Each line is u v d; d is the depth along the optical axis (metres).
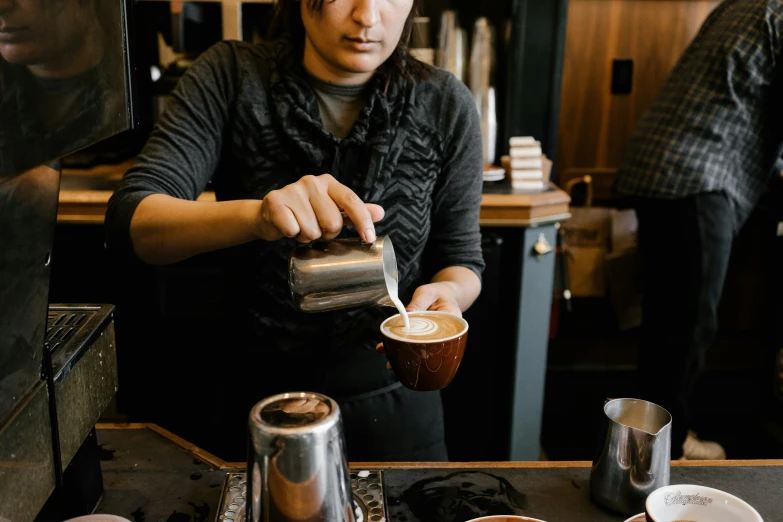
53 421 0.70
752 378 3.11
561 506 0.88
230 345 1.38
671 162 2.23
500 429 2.37
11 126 0.53
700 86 2.20
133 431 1.06
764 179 2.29
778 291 2.73
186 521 0.85
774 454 2.64
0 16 0.50
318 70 1.21
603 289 2.88
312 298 0.95
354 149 1.21
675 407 2.35
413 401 1.33
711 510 0.75
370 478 0.92
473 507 0.88
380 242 0.95
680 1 2.96
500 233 2.21
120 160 2.43
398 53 1.25
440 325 0.99
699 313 2.26
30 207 0.61
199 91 1.21
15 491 0.62
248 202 0.99
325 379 1.26
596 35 2.99
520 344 2.27
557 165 3.12
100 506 0.87
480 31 2.41
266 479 0.65
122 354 2.20
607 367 3.09
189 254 1.08
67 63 0.58
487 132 2.47
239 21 2.27
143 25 2.33
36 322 0.65
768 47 2.07
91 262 2.13
